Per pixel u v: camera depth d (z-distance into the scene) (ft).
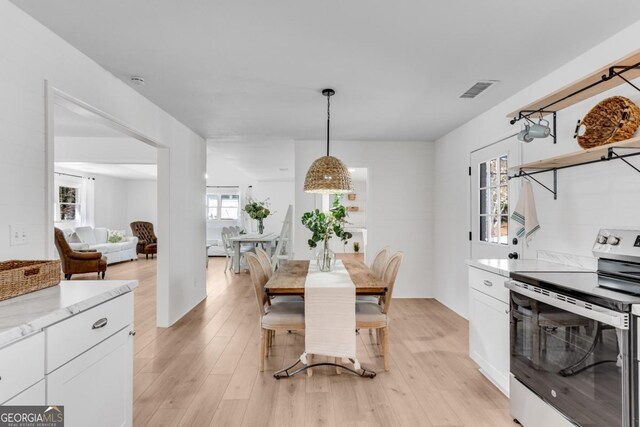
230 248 25.04
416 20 6.27
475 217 12.46
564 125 8.04
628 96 6.50
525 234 8.43
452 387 7.93
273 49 7.38
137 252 30.07
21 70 5.88
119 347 5.11
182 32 6.68
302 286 8.16
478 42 7.07
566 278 6.06
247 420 6.66
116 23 6.35
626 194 6.42
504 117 10.59
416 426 6.49
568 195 7.91
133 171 28.12
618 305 4.39
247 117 12.44
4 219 5.51
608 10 5.94
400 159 16.52
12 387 3.28
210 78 8.90
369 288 8.11
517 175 8.82
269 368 8.91
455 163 14.10
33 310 3.84
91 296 4.48
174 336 11.20
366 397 7.51
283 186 34.94
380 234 16.47
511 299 6.78
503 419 6.73
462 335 11.30
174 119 12.55
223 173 34.50
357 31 6.65
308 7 5.88
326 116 12.30
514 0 5.66
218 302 15.56
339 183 9.70
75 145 18.85
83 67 7.54
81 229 25.79
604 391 4.65
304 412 6.94
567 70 8.04
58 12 5.97
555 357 5.57
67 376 4.02
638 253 5.28
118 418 5.08
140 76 8.75
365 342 10.71
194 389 7.83
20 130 5.84
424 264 16.55
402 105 11.05
